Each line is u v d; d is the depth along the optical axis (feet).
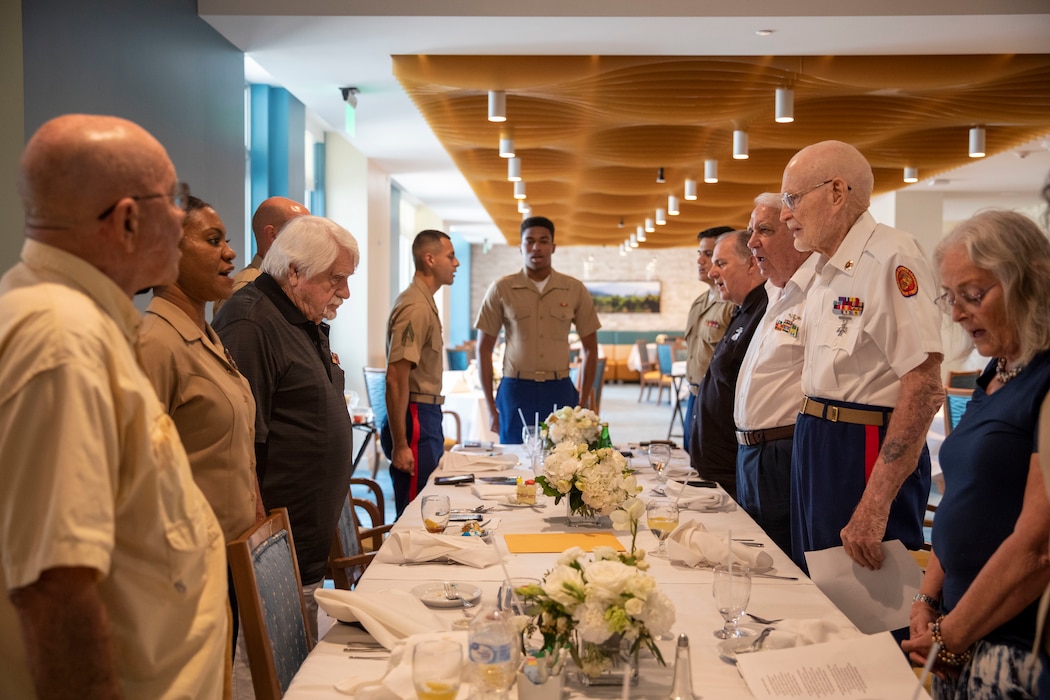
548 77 17.94
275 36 16.31
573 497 8.96
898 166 28.78
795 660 5.41
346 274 9.11
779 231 10.72
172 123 14.14
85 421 3.82
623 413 44.73
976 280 5.27
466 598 6.63
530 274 17.53
